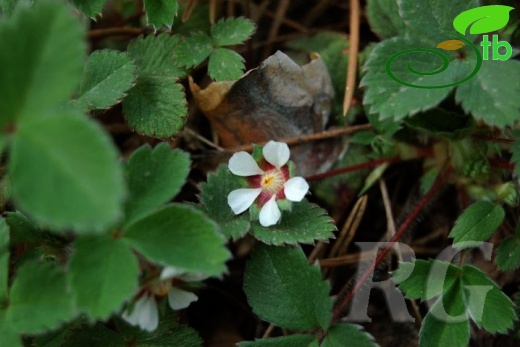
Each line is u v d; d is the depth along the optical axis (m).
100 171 0.22
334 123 0.28
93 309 0.23
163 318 0.26
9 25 0.22
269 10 0.30
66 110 0.26
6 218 0.25
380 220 0.28
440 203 0.28
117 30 0.29
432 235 0.28
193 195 0.28
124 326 0.25
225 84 0.27
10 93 0.22
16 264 0.25
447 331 0.26
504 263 0.26
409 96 0.26
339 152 0.28
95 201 0.22
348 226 0.28
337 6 0.30
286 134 0.28
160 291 0.25
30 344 0.25
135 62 0.27
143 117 0.27
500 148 0.27
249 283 0.26
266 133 0.28
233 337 0.27
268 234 0.26
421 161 0.28
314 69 0.28
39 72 0.22
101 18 0.29
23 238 0.25
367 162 0.28
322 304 0.25
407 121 0.27
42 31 0.22
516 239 0.26
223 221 0.26
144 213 0.24
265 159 0.26
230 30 0.27
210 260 0.24
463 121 0.27
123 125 0.28
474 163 0.27
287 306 0.25
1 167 0.26
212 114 0.28
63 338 0.25
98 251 0.24
